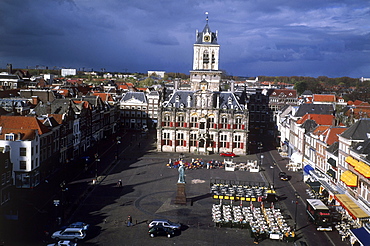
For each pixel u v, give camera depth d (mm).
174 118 134625
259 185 90625
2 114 106125
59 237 58219
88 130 135375
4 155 73312
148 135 173125
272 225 65312
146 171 105250
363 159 66562
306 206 76750
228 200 81750
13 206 73250
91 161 115500
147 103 195125
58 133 102312
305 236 63250
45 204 74875
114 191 85375
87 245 56844
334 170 83062
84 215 69750
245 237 62250
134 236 61000
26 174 82312
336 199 74125
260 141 165625
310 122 112500
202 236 62062
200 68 157125
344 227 63969
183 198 78062
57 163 102312
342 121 153250
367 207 64250
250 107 186750
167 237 61062
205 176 102125
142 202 78312
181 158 124562
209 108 133250
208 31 155375
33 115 100812
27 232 60562
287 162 123125
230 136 134125
